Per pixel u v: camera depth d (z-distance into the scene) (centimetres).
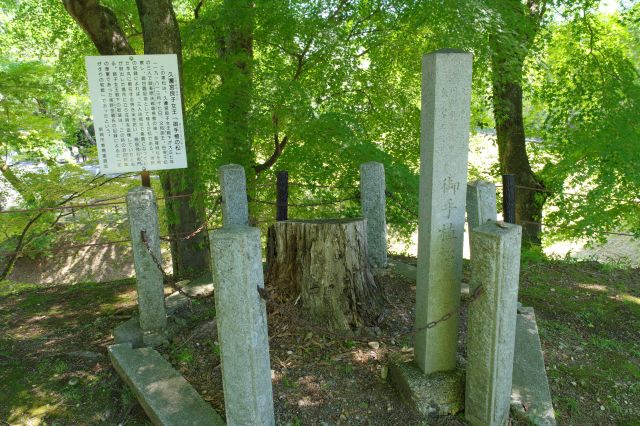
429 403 284
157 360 340
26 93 685
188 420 276
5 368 355
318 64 639
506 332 256
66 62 830
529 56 784
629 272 593
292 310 373
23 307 487
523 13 751
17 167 769
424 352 294
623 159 661
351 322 366
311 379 317
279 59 659
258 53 767
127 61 399
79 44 801
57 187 714
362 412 289
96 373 346
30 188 714
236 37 661
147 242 365
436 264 280
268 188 711
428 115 264
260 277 238
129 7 746
